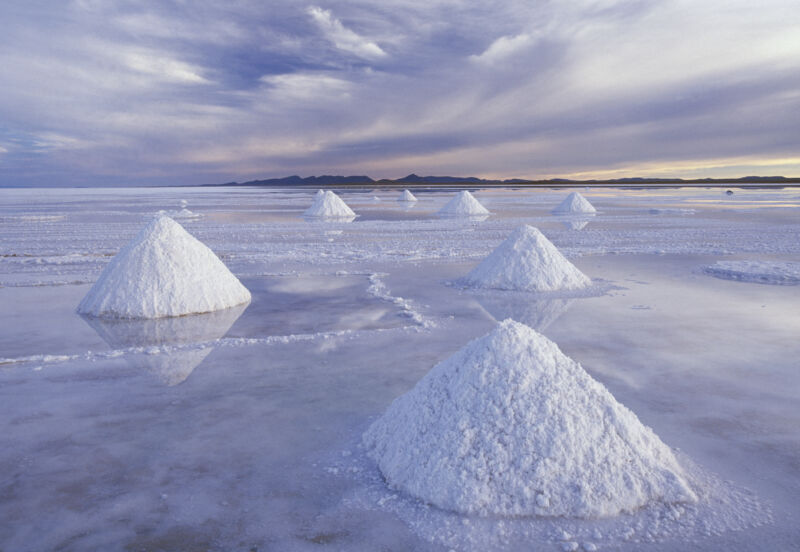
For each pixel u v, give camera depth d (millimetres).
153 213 28344
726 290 8609
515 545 2434
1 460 3287
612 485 2719
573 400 2994
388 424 3348
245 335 6199
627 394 4254
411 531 2555
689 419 3787
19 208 33500
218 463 3229
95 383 4633
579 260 12008
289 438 3555
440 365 3447
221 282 7809
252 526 2598
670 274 10133
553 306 7598
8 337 6148
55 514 2717
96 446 3463
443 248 14219
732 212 27125
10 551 2422
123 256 7633
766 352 5359
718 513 2680
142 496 2877
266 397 4270
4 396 4332
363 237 17016
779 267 10320
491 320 6805
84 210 31281
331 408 4043
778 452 3312
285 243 15352
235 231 18891
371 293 8570
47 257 12539
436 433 2977
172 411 4016
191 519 2662
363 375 4766
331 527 2586
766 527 2568
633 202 38781
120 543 2477
